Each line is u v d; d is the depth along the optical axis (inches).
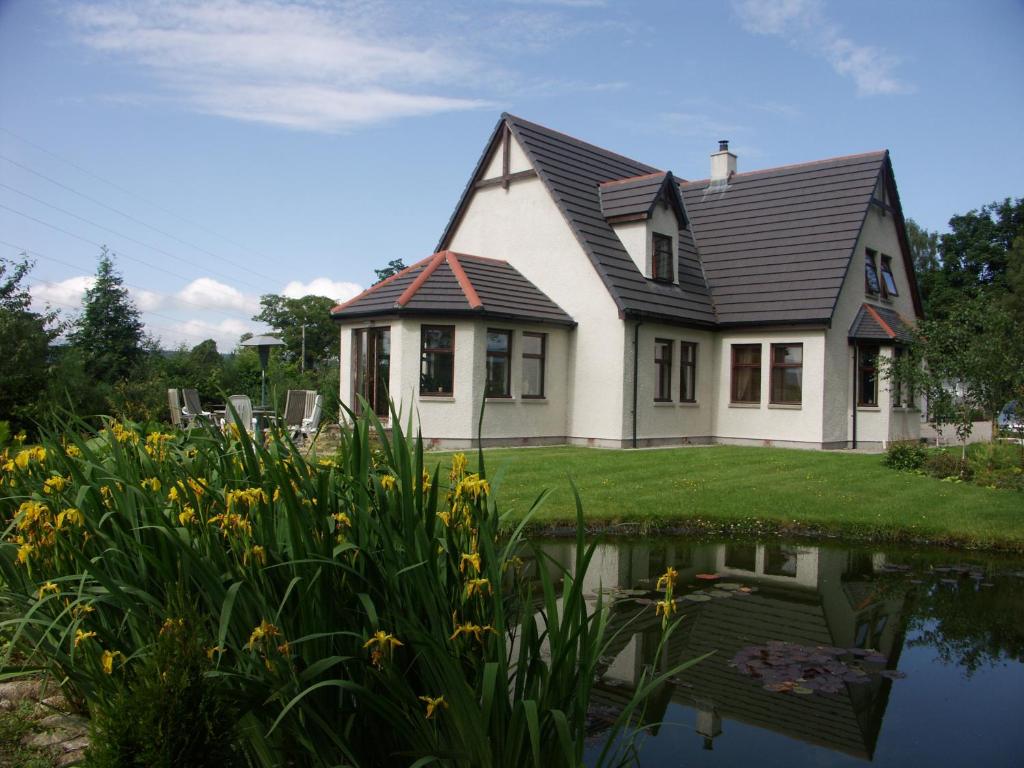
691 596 301.0
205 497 143.3
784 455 691.4
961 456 612.4
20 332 760.3
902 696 208.7
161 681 106.5
